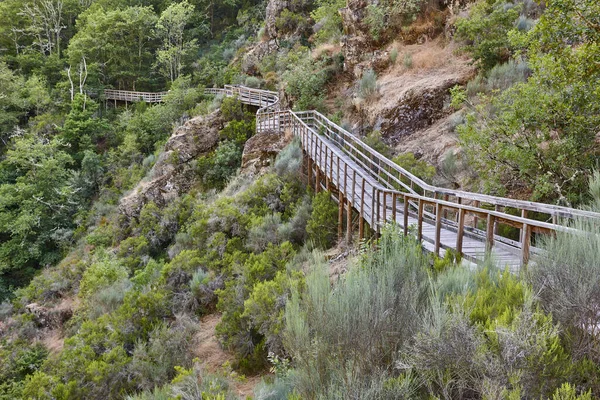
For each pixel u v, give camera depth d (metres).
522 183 9.17
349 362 3.29
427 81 15.45
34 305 16.92
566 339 3.09
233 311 8.62
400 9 18.70
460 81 14.59
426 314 3.31
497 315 3.32
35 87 38.69
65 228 27.14
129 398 6.17
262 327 7.27
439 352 2.98
